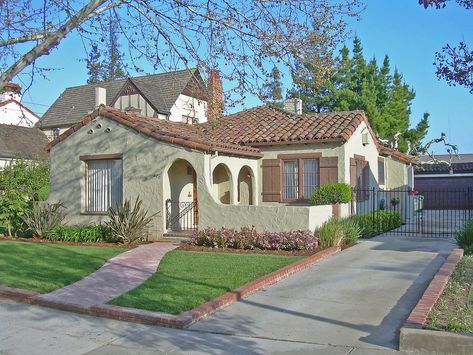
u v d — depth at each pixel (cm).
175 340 659
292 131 1823
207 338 663
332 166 1738
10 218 1738
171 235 1544
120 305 791
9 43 661
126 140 1645
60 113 3816
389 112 3516
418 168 3441
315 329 682
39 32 704
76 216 1741
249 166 1816
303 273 1041
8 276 1027
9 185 1816
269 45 781
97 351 626
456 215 2717
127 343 653
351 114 1897
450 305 731
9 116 1303
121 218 1502
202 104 1058
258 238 1334
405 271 1038
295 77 798
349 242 1447
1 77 627
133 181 1628
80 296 870
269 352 605
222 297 818
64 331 710
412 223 2223
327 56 795
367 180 1997
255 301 831
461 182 3466
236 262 1138
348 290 886
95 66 831
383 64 3678
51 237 1611
